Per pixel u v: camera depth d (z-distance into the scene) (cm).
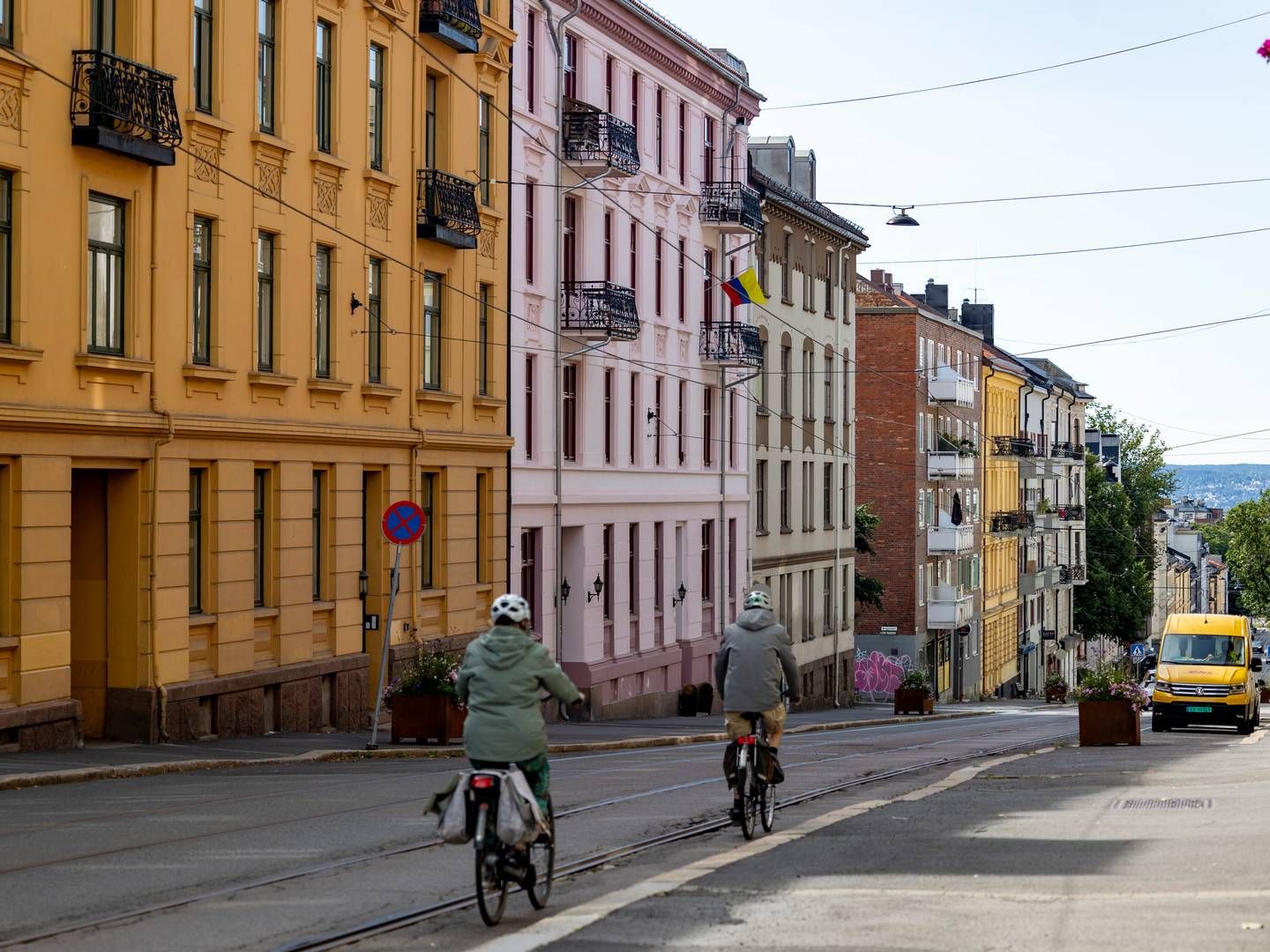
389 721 3036
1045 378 10100
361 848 1316
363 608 3050
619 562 4222
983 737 3453
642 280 4359
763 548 5406
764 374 5447
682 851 1334
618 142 3938
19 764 1917
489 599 3538
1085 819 1545
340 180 2862
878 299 7331
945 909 1026
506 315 3600
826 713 5356
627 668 4206
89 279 2181
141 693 2291
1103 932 942
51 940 937
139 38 2270
